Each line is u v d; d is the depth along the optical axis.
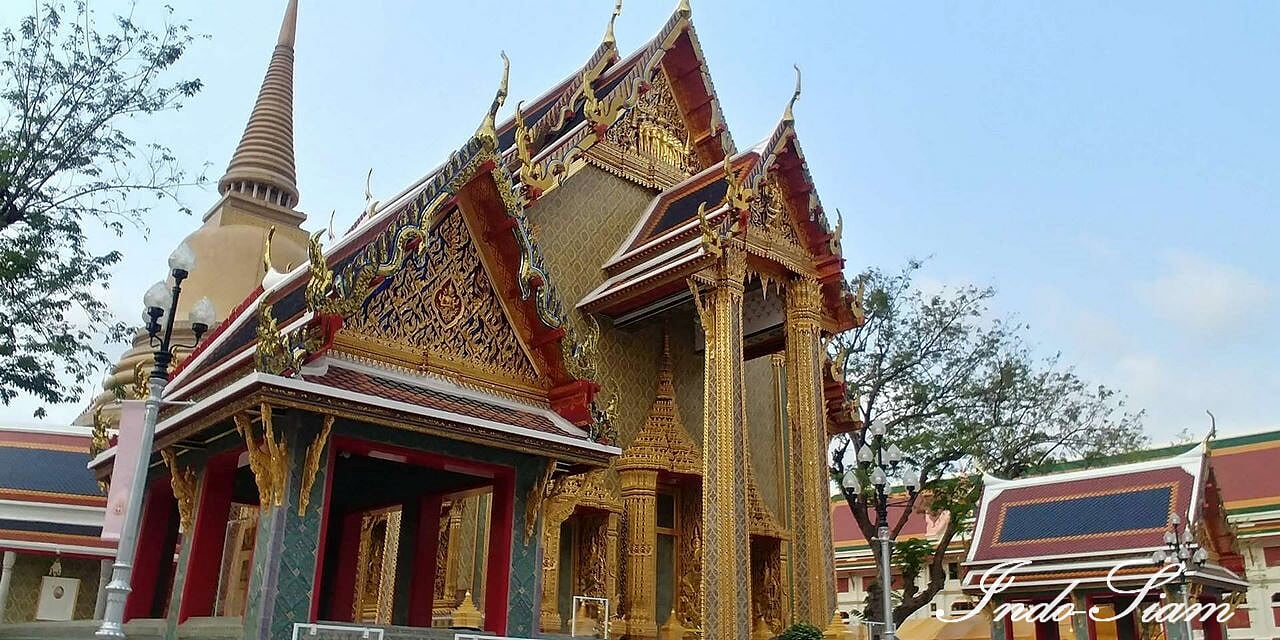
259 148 41.41
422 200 9.20
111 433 12.07
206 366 10.23
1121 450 29.44
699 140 23.44
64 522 22.64
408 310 9.41
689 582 18.75
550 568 16.31
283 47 45.47
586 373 10.13
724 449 17.14
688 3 23.08
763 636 18.94
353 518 12.23
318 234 8.36
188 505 9.34
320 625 7.54
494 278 10.21
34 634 11.80
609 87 22.31
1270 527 36.34
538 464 9.66
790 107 20.41
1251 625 36.28
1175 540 20.86
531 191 17.55
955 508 27.77
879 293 29.50
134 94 17.70
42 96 17.06
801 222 20.61
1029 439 28.92
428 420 8.49
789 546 18.95
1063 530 24.34
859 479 25.25
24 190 16.84
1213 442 40.56
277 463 7.78
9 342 16.95
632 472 18.30
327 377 8.28
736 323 18.06
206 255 35.06
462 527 16.20
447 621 15.50
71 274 17.31
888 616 15.52
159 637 8.83
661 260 19.03
